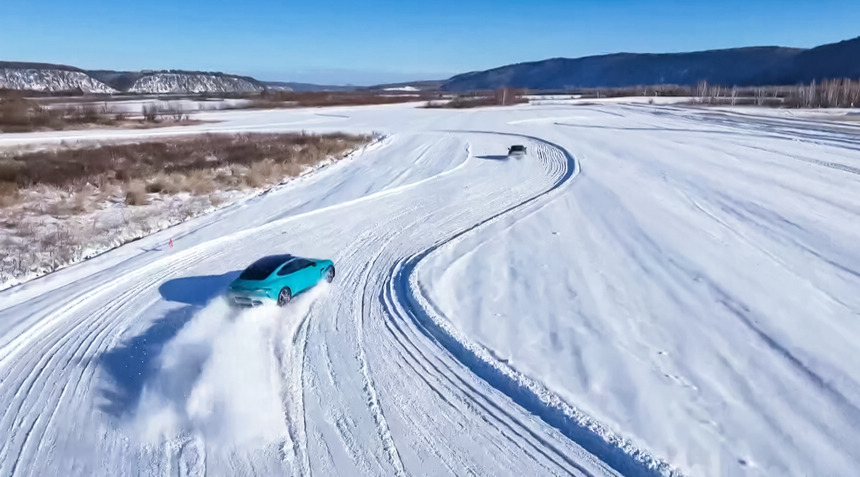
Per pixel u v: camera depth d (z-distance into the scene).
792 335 12.98
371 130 64.94
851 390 10.65
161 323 13.94
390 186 31.48
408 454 8.90
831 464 8.55
